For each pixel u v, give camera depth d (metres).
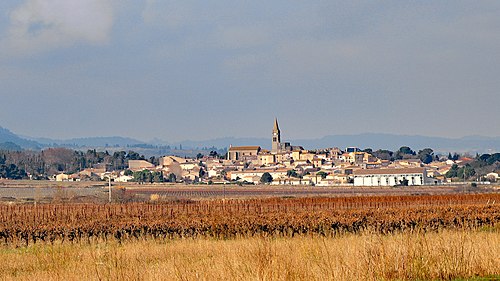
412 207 185.62
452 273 57.88
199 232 138.62
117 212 185.75
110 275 60.88
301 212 170.00
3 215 175.25
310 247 68.44
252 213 169.62
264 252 59.75
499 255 61.78
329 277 53.47
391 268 56.88
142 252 92.38
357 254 60.59
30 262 86.75
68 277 65.69
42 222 150.00
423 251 59.53
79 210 195.88
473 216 151.75
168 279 57.78
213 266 60.44
